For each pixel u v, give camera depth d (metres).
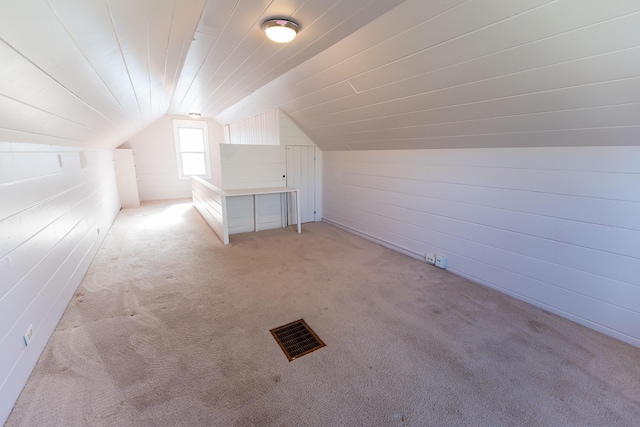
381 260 3.17
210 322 2.02
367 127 3.19
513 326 1.99
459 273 2.79
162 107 4.58
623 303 1.83
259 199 4.35
